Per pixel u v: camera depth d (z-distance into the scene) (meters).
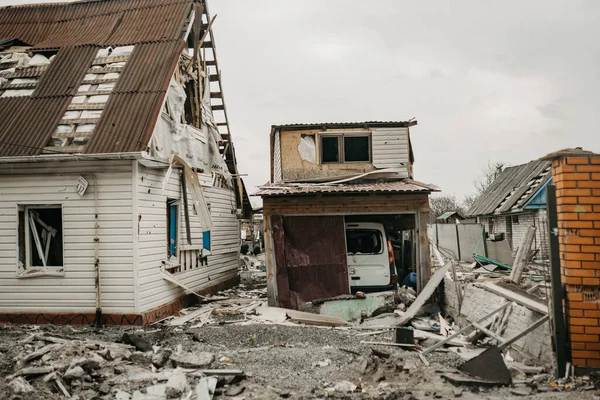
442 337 8.54
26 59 12.78
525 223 23.75
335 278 11.69
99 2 14.71
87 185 10.17
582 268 5.46
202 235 14.03
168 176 10.93
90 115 11.01
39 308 10.25
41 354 6.57
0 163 10.26
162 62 12.05
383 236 12.06
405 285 12.57
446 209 68.06
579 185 5.50
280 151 14.65
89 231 10.19
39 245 10.66
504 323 7.45
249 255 27.62
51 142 10.57
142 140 10.22
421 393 5.43
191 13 13.86
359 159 14.69
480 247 18.61
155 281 10.84
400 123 14.58
